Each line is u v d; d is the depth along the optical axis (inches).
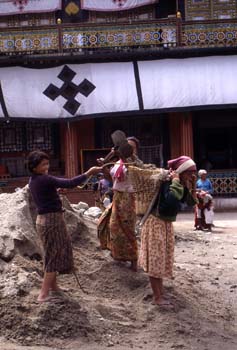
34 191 247.4
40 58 868.6
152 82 859.4
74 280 283.4
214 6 938.1
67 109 858.1
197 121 941.2
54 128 935.0
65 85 864.3
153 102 851.4
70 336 231.6
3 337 227.6
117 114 851.4
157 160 928.9
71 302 245.1
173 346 235.3
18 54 871.1
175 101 850.1
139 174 268.8
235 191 883.4
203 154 947.3
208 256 450.0
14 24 961.5
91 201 721.6
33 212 318.7
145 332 247.1
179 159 272.4
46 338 228.7
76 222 329.1
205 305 296.4
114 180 295.7
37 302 242.5
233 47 864.9
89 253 314.8
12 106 859.4
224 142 949.2
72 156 872.3
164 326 252.5
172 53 869.2
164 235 267.3
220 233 597.3
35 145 938.7
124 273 294.5
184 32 868.6
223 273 385.7
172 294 288.4
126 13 949.2
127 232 294.7
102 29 872.3
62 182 247.8
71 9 954.1
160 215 265.9
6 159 940.6
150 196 267.7
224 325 271.0
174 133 926.4
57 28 870.4
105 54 867.4
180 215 812.6
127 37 870.4
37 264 282.2
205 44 868.0
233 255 454.3
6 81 868.6
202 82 856.9
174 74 862.5
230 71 863.7
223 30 867.4
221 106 847.7
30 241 284.7
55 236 245.0
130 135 930.1
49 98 861.8
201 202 614.5
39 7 955.3
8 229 281.7
